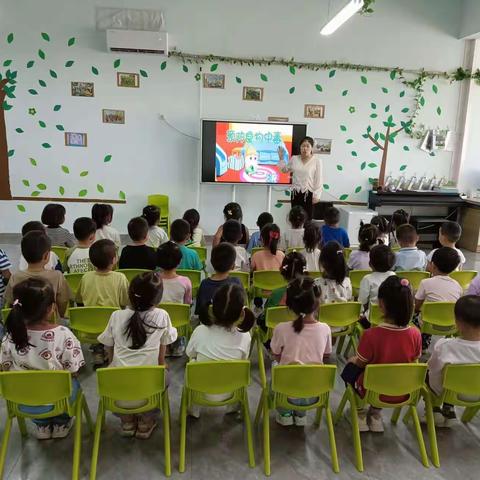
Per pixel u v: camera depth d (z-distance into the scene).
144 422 2.31
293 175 5.93
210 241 6.48
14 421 2.44
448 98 6.64
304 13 6.14
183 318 2.73
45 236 2.66
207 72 6.20
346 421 2.52
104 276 2.73
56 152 6.26
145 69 6.12
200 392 2.12
